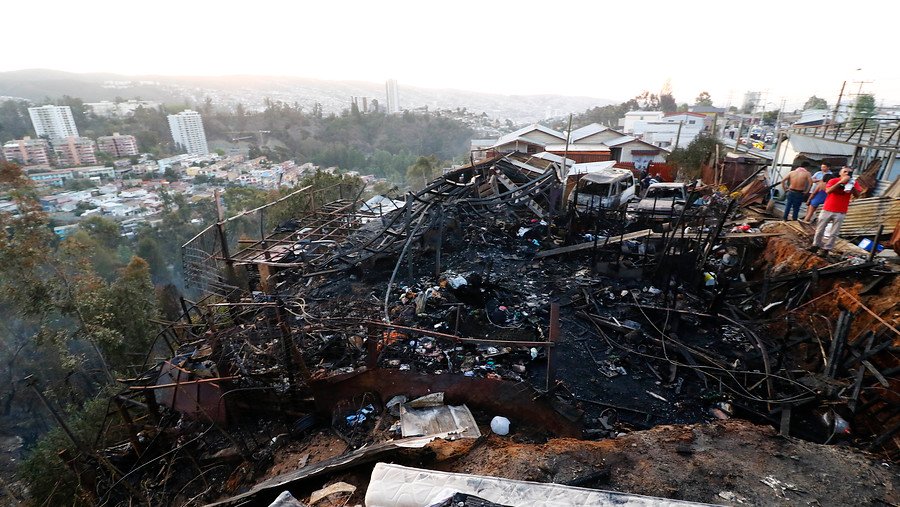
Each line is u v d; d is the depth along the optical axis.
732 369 7.60
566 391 7.19
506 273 11.66
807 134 18.62
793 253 10.63
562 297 10.30
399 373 6.51
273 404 7.39
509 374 7.46
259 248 13.18
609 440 5.16
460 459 4.98
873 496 4.07
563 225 14.88
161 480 7.07
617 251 11.50
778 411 6.57
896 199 10.70
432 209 12.09
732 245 12.78
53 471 10.65
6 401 16.98
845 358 7.22
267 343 8.48
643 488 4.21
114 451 8.16
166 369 7.98
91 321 14.92
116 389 13.20
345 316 8.58
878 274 8.59
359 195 19.14
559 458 4.68
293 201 22.66
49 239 14.05
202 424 7.79
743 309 10.23
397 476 4.10
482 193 16.64
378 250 11.59
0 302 14.60
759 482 4.25
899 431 5.78
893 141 15.18
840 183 9.51
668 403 7.05
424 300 9.49
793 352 8.34
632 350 8.25
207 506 4.84
